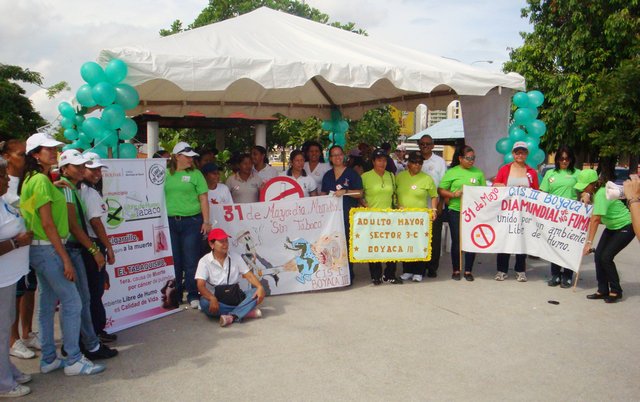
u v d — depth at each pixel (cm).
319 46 817
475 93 828
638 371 460
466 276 774
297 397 407
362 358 482
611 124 1739
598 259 677
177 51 652
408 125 3700
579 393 418
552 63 1933
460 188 764
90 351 477
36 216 421
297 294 700
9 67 2911
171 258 627
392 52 908
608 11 1764
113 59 597
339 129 1349
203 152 740
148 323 584
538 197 735
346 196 733
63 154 462
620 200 654
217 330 560
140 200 595
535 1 1916
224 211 677
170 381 436
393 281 751
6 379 404
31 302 511
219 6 2617
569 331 560
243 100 1196
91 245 468
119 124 603
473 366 467
